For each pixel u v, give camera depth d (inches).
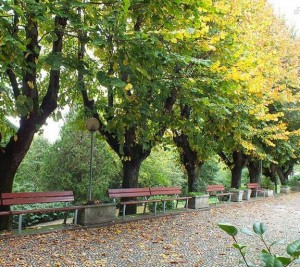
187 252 256.5
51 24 242.4
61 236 281.0
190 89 328.8
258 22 442.6
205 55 353.4
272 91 545.3
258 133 577.9
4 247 241.0
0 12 211.8
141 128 373.7
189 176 586.9
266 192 743.7
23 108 247.6
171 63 283.3
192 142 513.3
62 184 602.9
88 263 217.9
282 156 789.2
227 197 654.5
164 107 392.8
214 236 315.3
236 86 308.5
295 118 682.8
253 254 258.4
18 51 216.7
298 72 707.4
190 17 260.1
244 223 391.2
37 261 215.8
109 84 235.9
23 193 287.6
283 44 590.6
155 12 246.5
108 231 310.5
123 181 432.8
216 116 440.8
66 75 401.4
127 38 240.1
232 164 708.0
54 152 629.3
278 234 337.4
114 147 416.2
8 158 300.8
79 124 432.5
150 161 728.3
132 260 229.9
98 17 235.5
